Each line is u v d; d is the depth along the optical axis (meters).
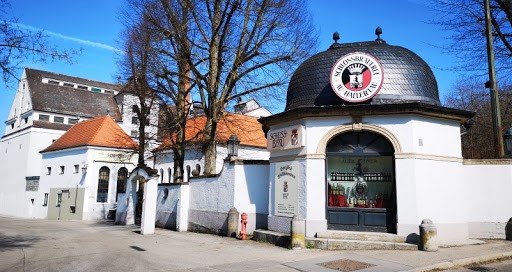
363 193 13.55
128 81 26.00
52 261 10.72
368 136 13.52
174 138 27.16
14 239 15.88
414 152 12.75
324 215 13.22
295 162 13.98
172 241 14.96
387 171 13.43
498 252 11.12
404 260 10.26
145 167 19.11
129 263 10.44
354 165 13.77
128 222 24.36
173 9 20.83
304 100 14.75
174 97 23.72
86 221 30.62
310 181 13.45
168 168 34.78
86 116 48.50
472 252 11.18
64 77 52.31
